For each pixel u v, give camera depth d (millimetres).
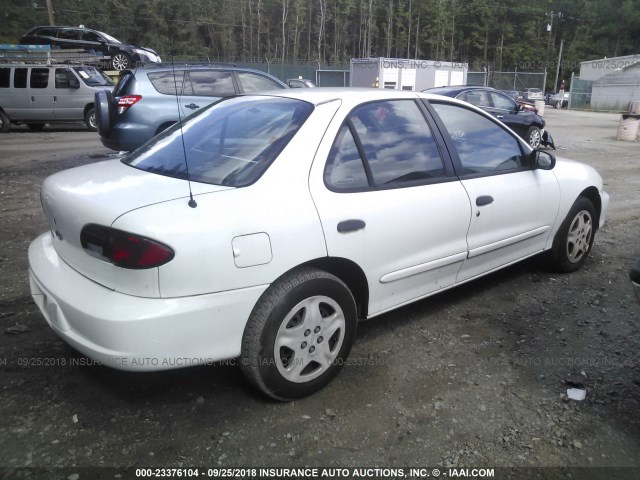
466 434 2672
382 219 3094
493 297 4305
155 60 21203
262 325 2627
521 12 79250
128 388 2973
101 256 2463
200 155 3041
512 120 13531
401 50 77750
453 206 3520
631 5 82812
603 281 4660
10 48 16109
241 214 2551
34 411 2742
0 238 5488
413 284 3432
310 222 2760
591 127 23031
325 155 2969
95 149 11852
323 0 75062
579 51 81938
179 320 2402
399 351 3443
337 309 2932
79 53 17609
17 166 9664
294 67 38250
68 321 2568
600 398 2975
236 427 2672
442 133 3664
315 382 2912
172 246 2352
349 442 2594
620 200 8039
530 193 4129
